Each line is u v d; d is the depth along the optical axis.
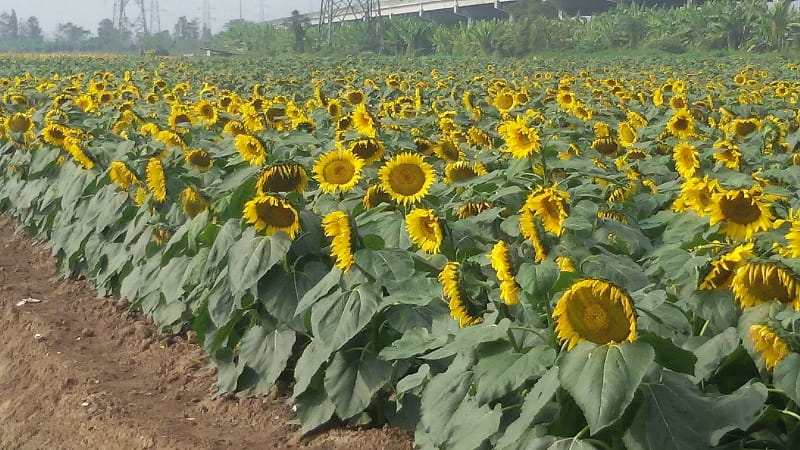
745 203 2.82
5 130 7.39
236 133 5.49
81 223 5.45
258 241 3.19
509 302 2.36
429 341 2.74
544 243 2.62
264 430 3.37
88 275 5.42
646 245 3.24
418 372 2.89
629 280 2.57
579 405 1.92
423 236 2.88
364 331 3.20
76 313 5.00
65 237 5.58
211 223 3.68
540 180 3.66
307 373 3.15
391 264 2.88
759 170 4.43
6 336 4.79
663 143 5.44
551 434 2.25
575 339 1.98
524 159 3.65
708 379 2.40
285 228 3.21
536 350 2.23
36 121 7.44
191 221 3.88
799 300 2.17
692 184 3.18
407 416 3.10
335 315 2.93
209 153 4.92
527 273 2.21
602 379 1.91
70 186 5.64
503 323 2.27
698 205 3.17
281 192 3.33
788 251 2.44
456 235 3.18
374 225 3.31
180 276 4.00
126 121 6.62
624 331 1.95
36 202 6.60
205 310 3.69
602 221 3.28
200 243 3.89
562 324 1.98
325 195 3.66
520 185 3.63
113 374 4.10
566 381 1.95
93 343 4.55
